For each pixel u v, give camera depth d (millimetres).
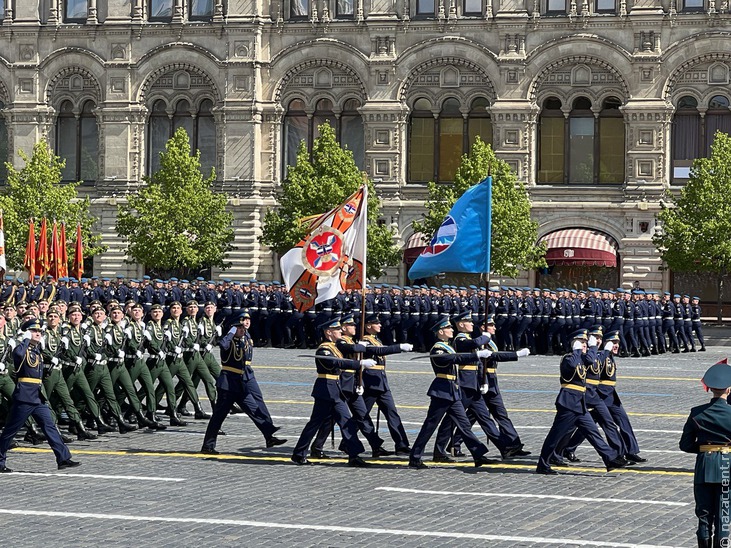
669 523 21734
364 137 79750
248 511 22609
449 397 27672
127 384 33594
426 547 19797
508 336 60750
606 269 77375
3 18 83312
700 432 18141
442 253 32219
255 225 80062
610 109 77625
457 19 78188
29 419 31344
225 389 29641
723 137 71438
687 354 61406
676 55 76188
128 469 27422
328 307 60750
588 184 77750
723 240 70062
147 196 75625
